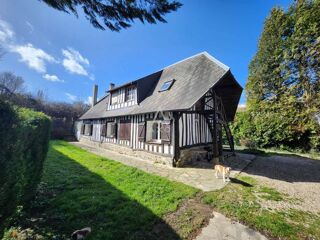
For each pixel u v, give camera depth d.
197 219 3.27
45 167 6.13
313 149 12.41
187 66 10.29
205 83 7.57
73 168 6.34
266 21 15.62
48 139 3.97
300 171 7.22
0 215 2.05
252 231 2.97
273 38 15.15
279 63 14.76
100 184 4.73
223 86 9.50
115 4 2.87
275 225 3.11
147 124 9.42
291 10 14.24
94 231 2.71
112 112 13.09
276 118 14.03
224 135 17.12
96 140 15.19
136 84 11.09
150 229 2.90
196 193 4.51
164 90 9.72
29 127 2.53
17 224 2.72
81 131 18.52
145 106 9.56
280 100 14.34
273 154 11.73
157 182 5.12
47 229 2.70
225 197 4.31
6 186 2.01
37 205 3.35
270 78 15.24
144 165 7.71
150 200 3.89
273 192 4.76
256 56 16.36
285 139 13.61
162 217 3.28
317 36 12.55
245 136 16.03
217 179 5.77
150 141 8.99
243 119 16.34
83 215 3.14
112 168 6.59
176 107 7.05
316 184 5.58
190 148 8.58
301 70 13.33
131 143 10.48
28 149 2.70
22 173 2.50
